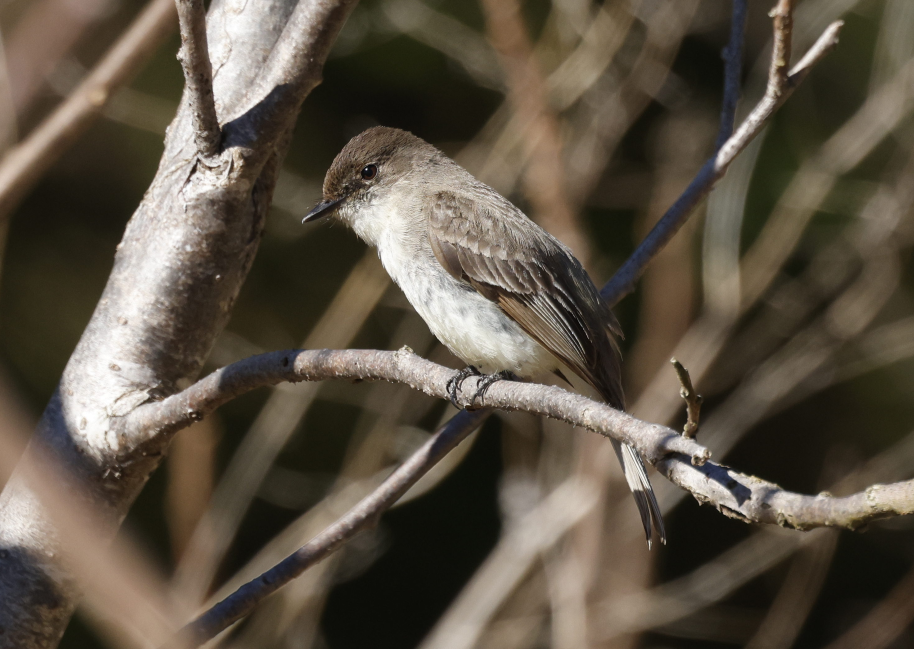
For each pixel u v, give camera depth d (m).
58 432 5.24
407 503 13.41
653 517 5.87
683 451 3.54
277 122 5.22
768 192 13.27
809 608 11.65
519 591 11.55
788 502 3.17
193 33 4.69
